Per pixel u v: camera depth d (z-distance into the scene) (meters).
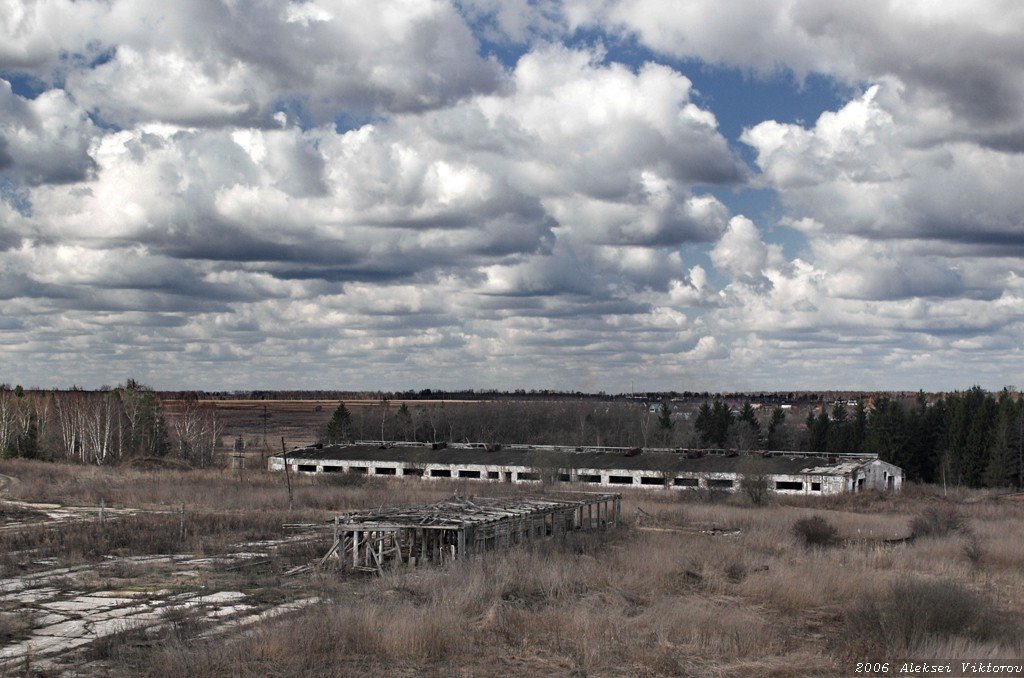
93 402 112.19
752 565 30.72
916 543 37.66
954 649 19.22
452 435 133.50
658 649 19.94
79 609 24.61
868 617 21.48
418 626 20.05
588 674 18.31
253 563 32.62
